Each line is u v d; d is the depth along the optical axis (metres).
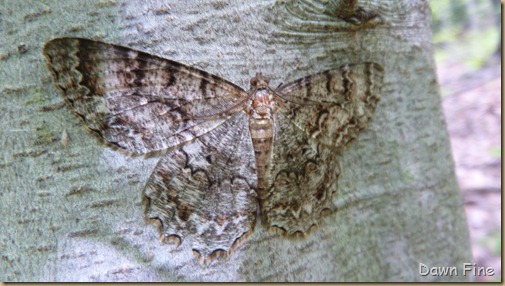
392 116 0.13
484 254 0.27
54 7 0.11
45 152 0.11
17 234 0.11
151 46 0.11
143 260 0.11
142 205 0.11
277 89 0.11
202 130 0.11
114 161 0.11
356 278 0.12
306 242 0.12
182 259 0.11
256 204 0.11
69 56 0.10
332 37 0.12
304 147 0.12
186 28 0.11
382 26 0.12
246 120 0.11
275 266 0.11
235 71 0.11
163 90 0.11
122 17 0.11
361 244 0.12
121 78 0.11
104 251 0.11
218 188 0.11
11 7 0.11
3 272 0.11
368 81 0.12
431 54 0.13
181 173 0.11
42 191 0.11
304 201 0.12
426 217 0.13
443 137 0.14
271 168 0.12
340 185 0.12
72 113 0.11
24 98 0.11
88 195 0.11
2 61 0.11
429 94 0.13
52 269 0.11
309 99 0.12
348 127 0.12
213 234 0.11
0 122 0.11
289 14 0.11
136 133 0.11
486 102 0.40
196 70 0.11
